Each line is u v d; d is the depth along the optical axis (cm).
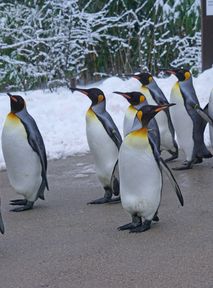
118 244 981
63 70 2386
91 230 1054
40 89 2353
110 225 1077
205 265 891
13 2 2522
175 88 1450
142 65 2480
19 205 1209
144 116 989
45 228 1072
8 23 2448
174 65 2505
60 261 919
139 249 956
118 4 2558
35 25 2411
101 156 1191
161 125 1484
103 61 2512
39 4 2461
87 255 938
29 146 1142
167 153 1644
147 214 1026
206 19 2255
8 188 1335
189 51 2522
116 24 2492
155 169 998
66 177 1403
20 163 1149
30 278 863
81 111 1916
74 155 1602
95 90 1198
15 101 1141
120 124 1838
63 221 1107
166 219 1098
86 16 2445
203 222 1076
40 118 1867
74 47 2408
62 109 1919
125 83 2103
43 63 2369
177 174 1417
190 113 1427
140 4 2608
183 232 1027
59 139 1702
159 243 980
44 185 1188
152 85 1491
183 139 1455
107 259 921
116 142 1189
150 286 827
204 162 1529
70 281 851
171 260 911
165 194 1254
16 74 2369
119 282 842
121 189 1025
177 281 840
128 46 2470
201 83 2133
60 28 2406
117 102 1984
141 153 987
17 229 1071
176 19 2547
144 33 2516
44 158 1165
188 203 1189
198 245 967
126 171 1000
